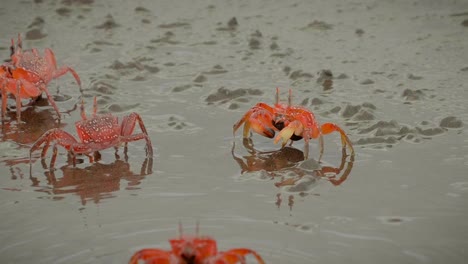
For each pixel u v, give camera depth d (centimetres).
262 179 1048
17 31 1895
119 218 919
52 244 848
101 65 1631
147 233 871
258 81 1514
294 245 832
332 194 989
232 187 1020
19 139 1234
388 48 1716
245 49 1741
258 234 862
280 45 1761
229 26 1922
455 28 1833
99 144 1117
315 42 1783
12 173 1088
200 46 1770
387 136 1191
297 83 1496
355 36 1817
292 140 1182
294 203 959
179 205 958
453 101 1361
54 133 1100
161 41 1812
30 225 905
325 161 1116
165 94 1450
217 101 1402
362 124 1262
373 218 909
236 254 709
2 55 1689
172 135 1239
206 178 1055
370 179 1040
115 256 810
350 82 1494
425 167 1076
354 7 2064
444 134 1207
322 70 1512
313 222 898
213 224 894
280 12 2055
